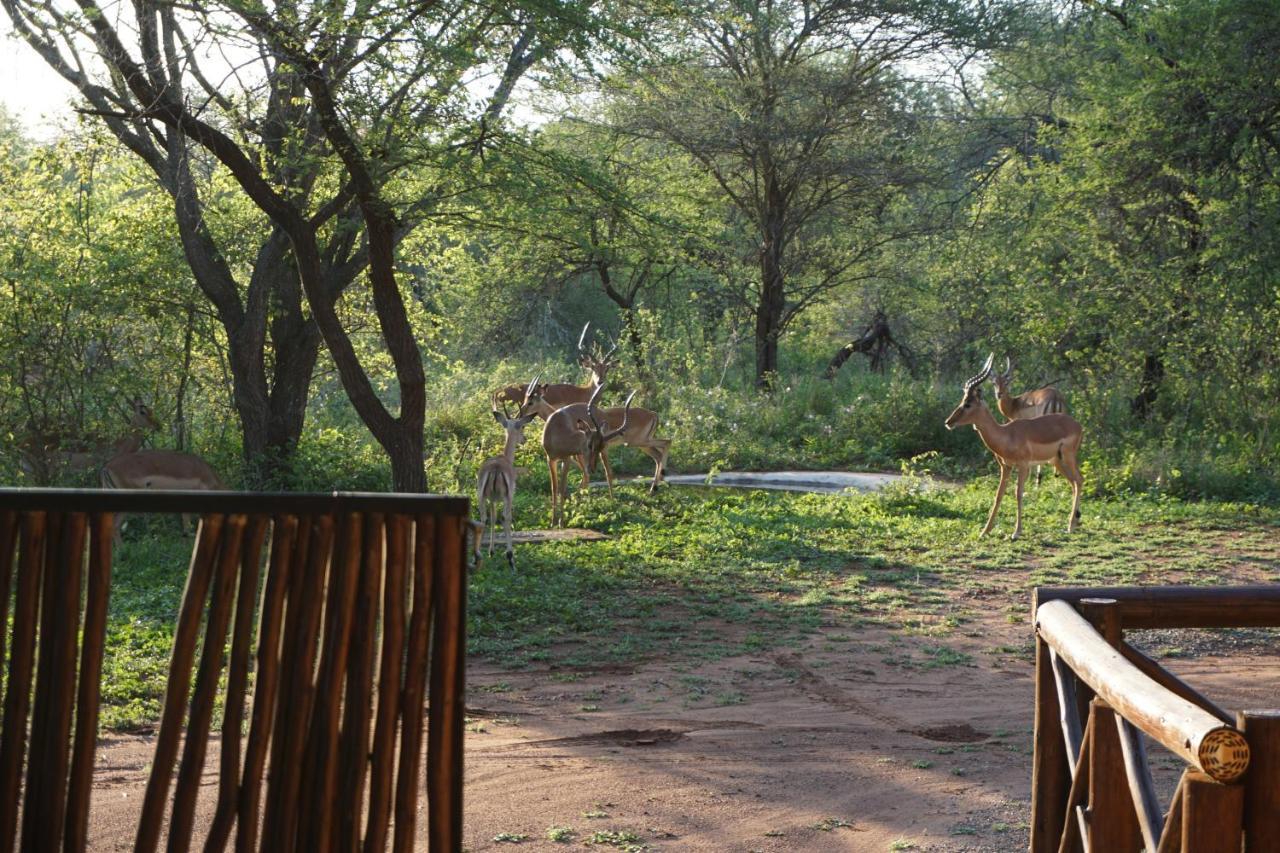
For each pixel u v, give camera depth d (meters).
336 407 23.69
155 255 15.41
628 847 4.64
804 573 11.68
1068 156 20.61
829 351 36.59
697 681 7.76
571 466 20.61
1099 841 2.64
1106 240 20.05
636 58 11.96
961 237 26.30
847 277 28.80
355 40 11.92
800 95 25.22
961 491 17.84
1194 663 8.34
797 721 6.76
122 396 15.41
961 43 25.20
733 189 27.81
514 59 13.03
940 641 8.98
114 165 16.53
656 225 13.66
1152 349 19.11
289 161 12.88
